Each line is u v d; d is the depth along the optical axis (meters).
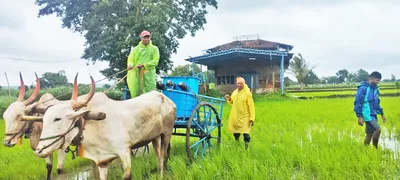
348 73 90.94
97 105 4.70
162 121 5.69
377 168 5.62
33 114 5.21
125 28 22.70
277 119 12.65
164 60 24.34
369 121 7.07
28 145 8.86
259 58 28.09
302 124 11.19
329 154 6.55
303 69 50.53
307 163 6.15
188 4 25.59
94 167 5.79
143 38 6.48
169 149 6.86
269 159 6.33
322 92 38.25
